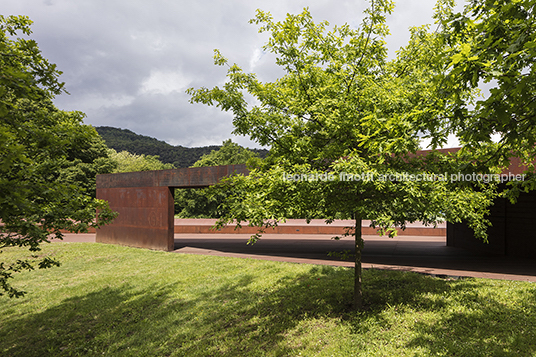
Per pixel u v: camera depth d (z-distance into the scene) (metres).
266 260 15.04
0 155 3.58
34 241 7.04
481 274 10.80
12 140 4.63
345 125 6.46
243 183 6.83
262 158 8.09
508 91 3.19
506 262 13.38
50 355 7.63
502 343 5.19
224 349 6.51
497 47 3.40
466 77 3.48
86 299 11.12
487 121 3.81
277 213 6.07
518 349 4.96
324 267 12.47
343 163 5.49
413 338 5.68
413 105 6.20
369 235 25.64
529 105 3.25
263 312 8.15
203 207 53.19
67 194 5.57
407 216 6.26
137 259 16.94
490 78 3.20
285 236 26.72
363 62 7.47
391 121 4.23
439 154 6.88
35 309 10.69
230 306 8.95
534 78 2.97
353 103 6.62
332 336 6.27
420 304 7.45
